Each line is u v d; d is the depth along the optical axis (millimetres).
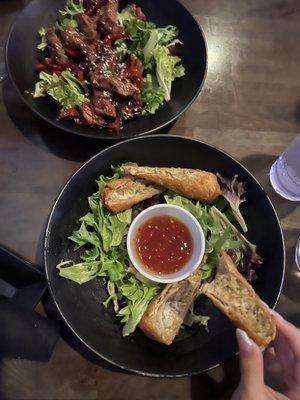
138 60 353
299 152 305
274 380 280
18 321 262
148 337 277
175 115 326
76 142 333
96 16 358
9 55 323
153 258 291
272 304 272
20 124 333
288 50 390
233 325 274
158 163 317
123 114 328
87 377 268
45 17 354
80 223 300
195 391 272
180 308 275
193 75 345
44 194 317
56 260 280
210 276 295
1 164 321
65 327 278
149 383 271
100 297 287
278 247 287
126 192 298
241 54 382
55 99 328
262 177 344
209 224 305
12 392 260
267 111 363
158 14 369
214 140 348
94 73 334
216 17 393
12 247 299
